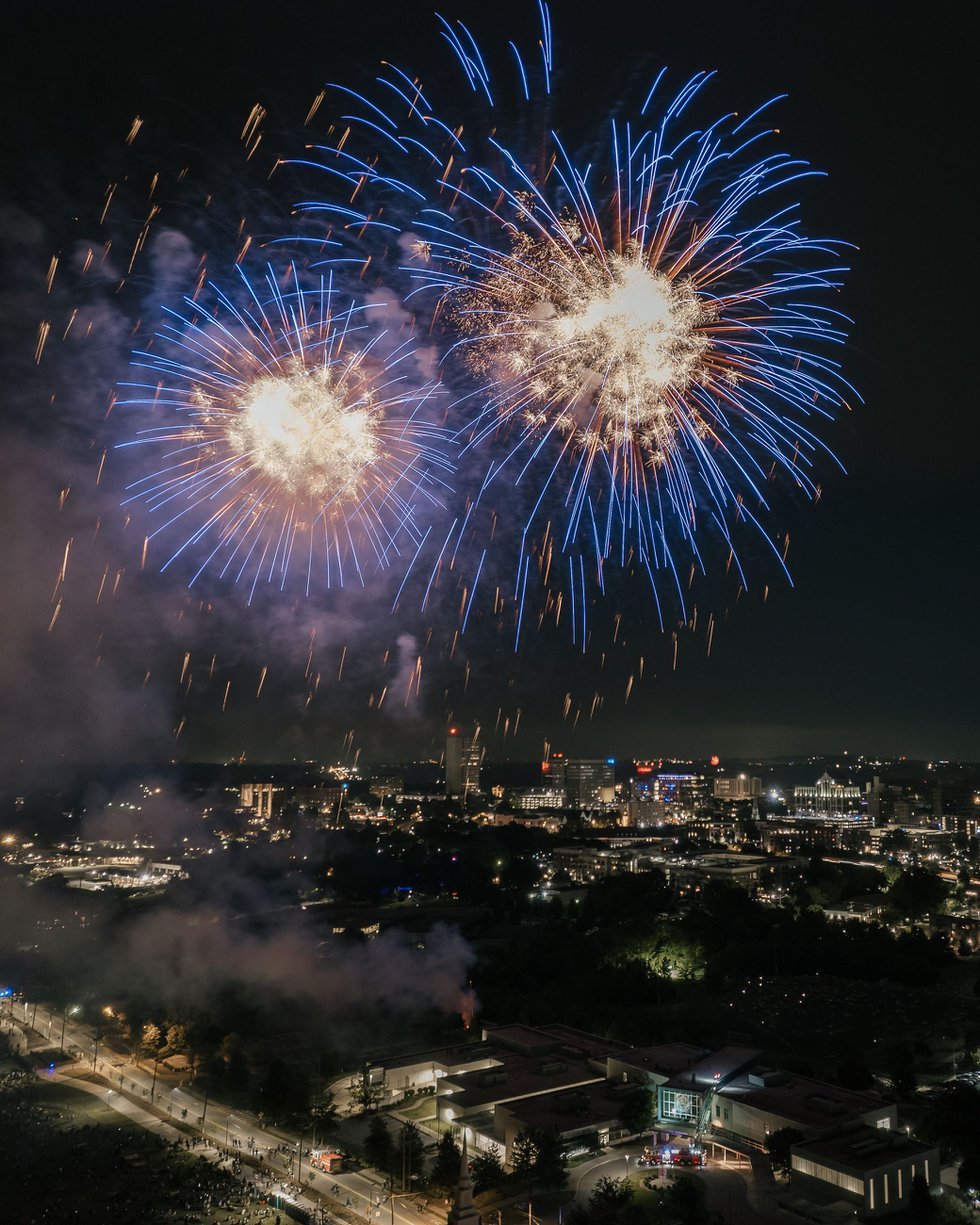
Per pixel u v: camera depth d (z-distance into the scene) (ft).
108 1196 595.47
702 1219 516.32
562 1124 608.60
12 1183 615.57
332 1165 623.36
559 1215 536.42
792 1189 554.05
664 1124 645.92
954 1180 566.77
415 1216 558.97
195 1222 561.43
